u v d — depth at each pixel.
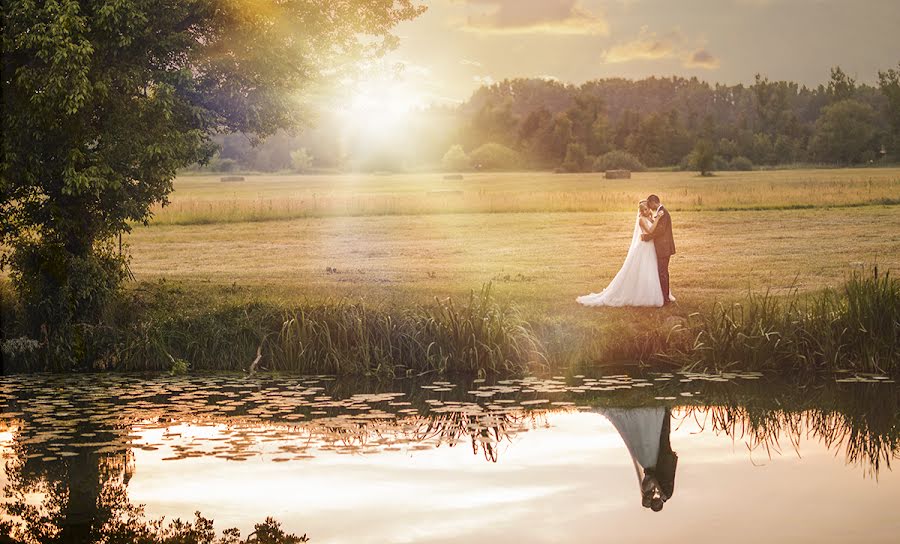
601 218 41.59
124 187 16.98
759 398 13.45
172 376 15.36
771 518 8.11
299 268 26.02
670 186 75.88
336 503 8.56
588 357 15.73
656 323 16.27
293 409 12.71
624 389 14.03
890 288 15.80
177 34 17.06
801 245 29.09
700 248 28.97
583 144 168.75
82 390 14.07
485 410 12.65
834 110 126.75
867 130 124.50
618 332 15.92
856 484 9.25
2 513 8.36
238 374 15.51
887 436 11.42
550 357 15.70
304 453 10.32
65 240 17.08
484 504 8.48
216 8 17.03
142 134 16.67
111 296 17.19
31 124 15.77
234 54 17.94
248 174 160.75
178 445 10.69
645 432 11.47
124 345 16.17
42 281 16.70
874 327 15.55
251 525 7.95
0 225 17.28
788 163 136.75
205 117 17.61
